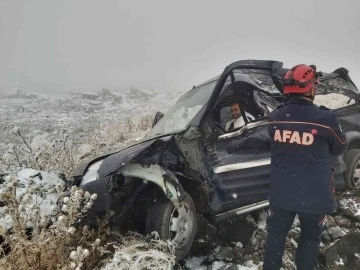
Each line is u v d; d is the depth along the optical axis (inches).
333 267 118.0
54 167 185.0
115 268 100.5
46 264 95.3
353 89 174.7
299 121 99.1
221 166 134.1
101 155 149.9
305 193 96.1
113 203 123.1
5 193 95.7
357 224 140.9
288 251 126.6
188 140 132.3
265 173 140.9
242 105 160.7
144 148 122.3
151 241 115.3
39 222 104.7
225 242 135.4
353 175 164.9
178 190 121.0
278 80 143.3
